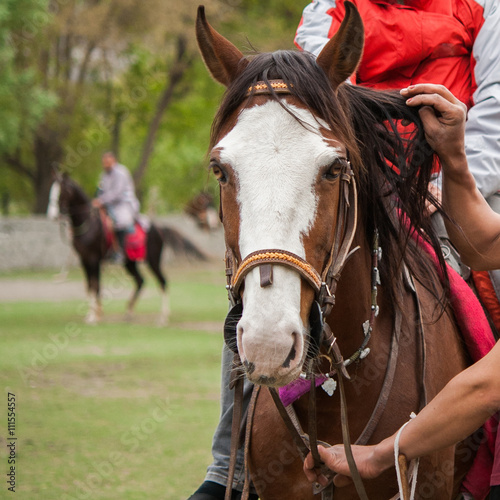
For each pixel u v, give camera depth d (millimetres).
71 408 8109
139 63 32094
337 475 2871
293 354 2391
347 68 2781
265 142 2557
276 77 2734
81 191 16453
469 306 3340
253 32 29297
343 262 2697
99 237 16125
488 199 3770
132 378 9766
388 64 3951
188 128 39375
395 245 3098
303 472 3098
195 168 41781
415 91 3002
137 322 16016
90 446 6730
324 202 2547
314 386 2822
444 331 3246
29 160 35750
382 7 4008
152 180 43469
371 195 2984
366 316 2998
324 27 4191
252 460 3242
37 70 29484
